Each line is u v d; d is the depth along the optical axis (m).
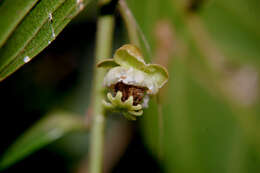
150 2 0.19
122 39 0.21
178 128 0.19
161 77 0.15
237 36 0.21
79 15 0.21
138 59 0.15
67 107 0.21
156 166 0.21
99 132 0.16
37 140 0.17
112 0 0.16
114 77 0.15
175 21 0.20
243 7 0.21
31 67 0.21
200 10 0.20
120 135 0.21
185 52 0.20
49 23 0.14
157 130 0.19
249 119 0.20
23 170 0.21
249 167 0.20
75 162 0.21
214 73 0.20
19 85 0.21
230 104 0.20
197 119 0.20
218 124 0.20
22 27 0.14
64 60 0.22
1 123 0.21
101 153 0.16
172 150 0.19
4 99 0.21
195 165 0.19
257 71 0.20
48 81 0.22
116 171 0.21
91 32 0.22
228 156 0.20
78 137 0.21
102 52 0.16
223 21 0.21
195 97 0.20
